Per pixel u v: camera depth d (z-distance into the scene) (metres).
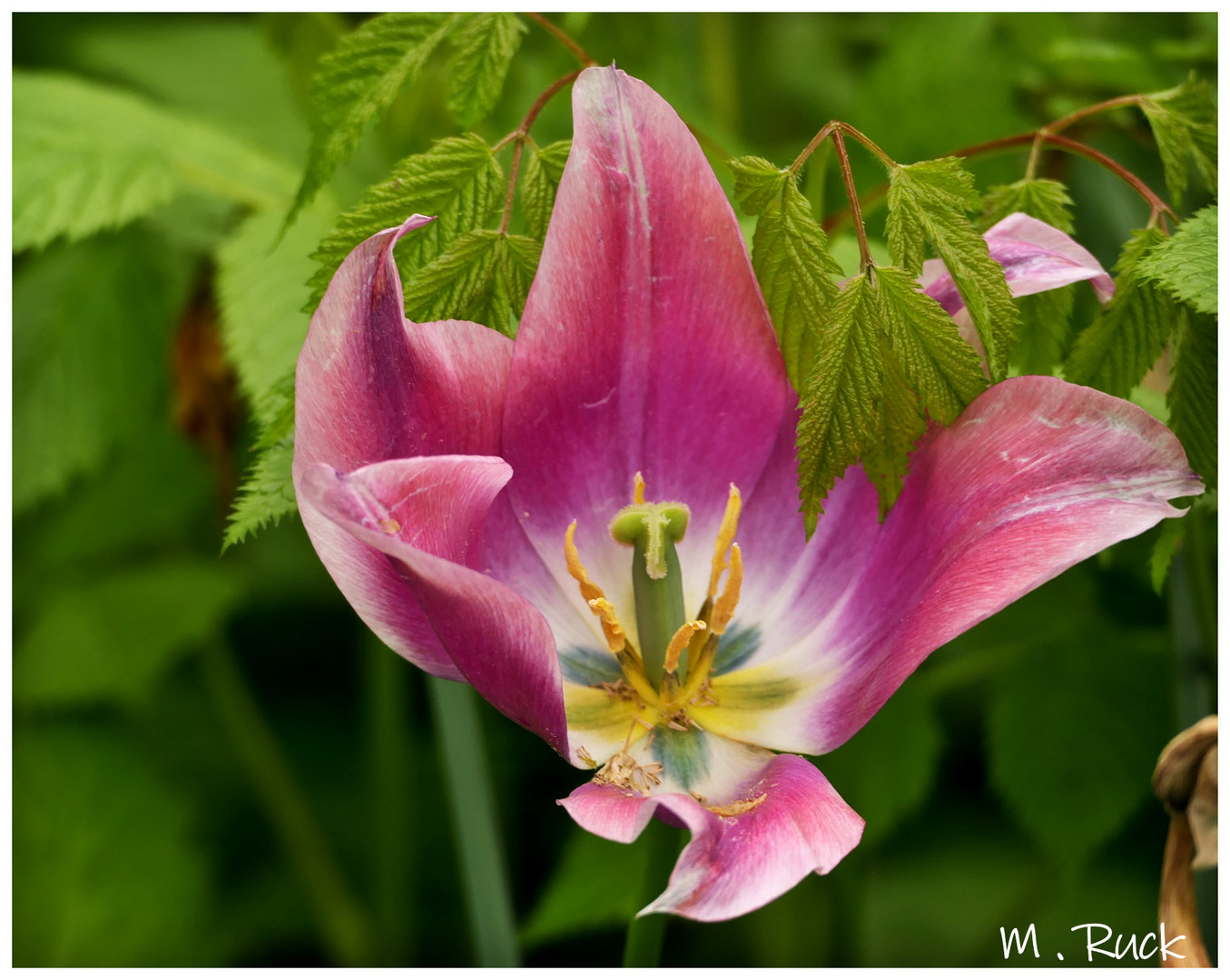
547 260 0.59
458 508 0.58
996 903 0.74
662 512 0.60
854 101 0.72
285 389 0.61
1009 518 0.58
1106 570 0.71
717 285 0.60
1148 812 0.74
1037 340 0.62
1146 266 0.60
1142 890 0.73
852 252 0.64
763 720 0.60
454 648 0.58
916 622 0.58
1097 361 0.61
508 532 0.61
